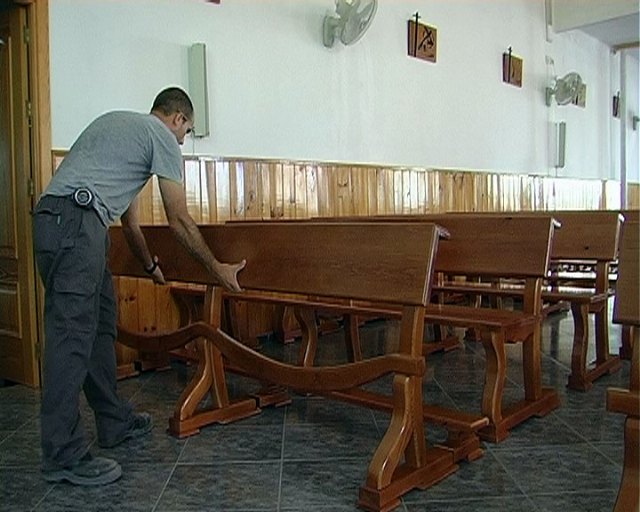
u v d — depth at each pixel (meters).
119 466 2.08
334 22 4.75
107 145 2.08
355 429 2.53
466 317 2.54
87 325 2.02
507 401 2.83
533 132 7.17
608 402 1.37
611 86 8.80
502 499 1.87
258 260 2.36
